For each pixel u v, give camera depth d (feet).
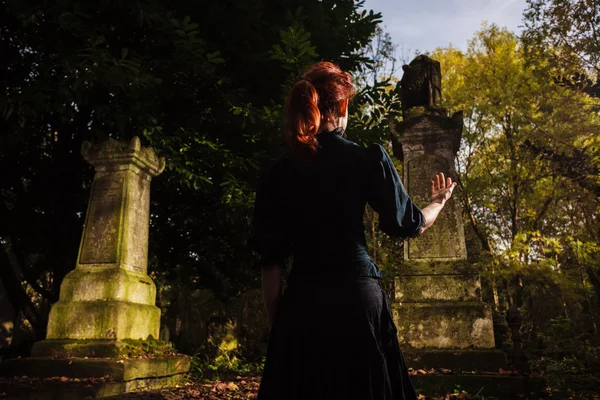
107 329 20.36
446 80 77.00
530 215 72.43
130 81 24.50
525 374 17.98
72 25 24.59
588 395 19.60
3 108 23.88
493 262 63.16
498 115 69.26
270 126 28.84
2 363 18.98
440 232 22.41
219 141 33.01
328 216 4.75
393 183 4.86
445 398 16.56
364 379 4.14
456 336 20.22
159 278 65.82
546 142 54.75
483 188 74.23
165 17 27.96
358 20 33.63
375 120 30.63
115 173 23.40
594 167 52.90
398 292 21.84
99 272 21.74
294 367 4.31
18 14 24.75
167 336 79.25
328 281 4.50
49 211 35.04
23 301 36.14
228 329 62.85
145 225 24.52
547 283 60.70
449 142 23.57
